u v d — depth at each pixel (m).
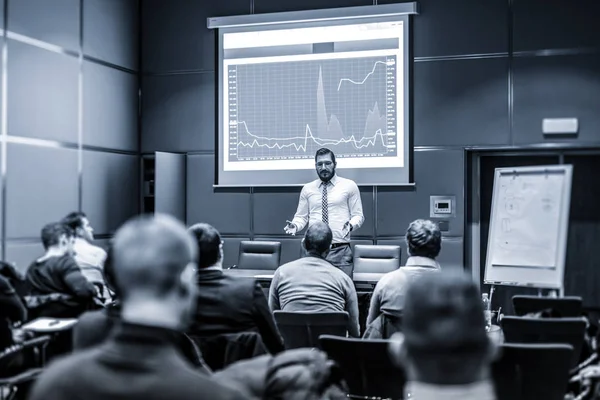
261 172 7.94
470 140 7.46
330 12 7.69
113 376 1.19
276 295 4.45
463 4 7.47
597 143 7.17
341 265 6.38
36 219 6.42
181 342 2.69
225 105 8.05
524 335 3.76
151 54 8.35
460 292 1.09
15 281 4.72
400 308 3.88
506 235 5.25
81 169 7.16
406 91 7.55
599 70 7.16
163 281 1.22
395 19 7.57
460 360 1.07
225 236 8.12
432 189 7.55
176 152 8.27
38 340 4.14
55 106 6.75
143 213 8.30
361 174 7.67
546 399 2.98
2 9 6.04
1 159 6.00
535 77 7.31
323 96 7.75
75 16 7.10
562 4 7.24
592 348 3.88
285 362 2.02
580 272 7.57
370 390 3.11
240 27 8.00
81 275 4.79
